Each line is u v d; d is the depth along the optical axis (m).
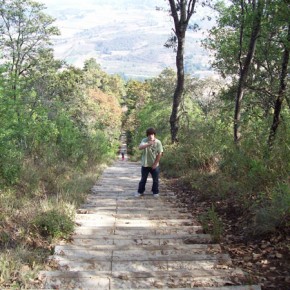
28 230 5.85
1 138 7.97
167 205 8.72
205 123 14.12
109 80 79.00
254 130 8.59
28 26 30.53
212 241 5.95
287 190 5.62
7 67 9.21
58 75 37.97
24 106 11.30
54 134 14.02
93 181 12.23
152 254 5.39
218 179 9.26
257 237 5.79
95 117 41.84
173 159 14.66
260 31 13.47
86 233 6.36
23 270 4.61
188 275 4.64
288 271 4.67
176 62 18.73
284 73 12.45
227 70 18.72
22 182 8.76
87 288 4.33
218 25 16.97
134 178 14.27
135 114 70.50
